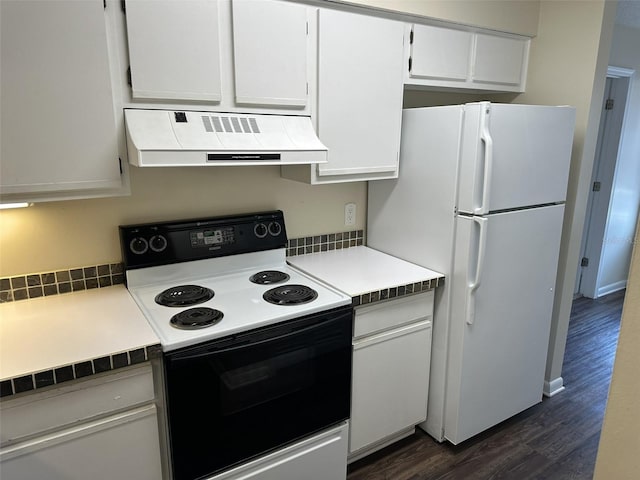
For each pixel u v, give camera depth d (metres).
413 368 2.18
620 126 3.98
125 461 1.44
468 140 1.97
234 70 1.71
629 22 3.58
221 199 2.10
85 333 1.46
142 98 1.56
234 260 2.11
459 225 2.06
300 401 1.75
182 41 1.59
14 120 1.37
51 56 1.39
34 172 1.43
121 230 1.85
